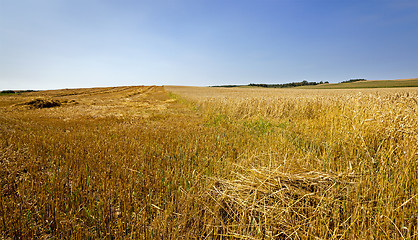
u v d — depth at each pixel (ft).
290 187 7.47
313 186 7.85
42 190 8.19
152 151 13.20
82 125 23.91
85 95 120.26
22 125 23.07
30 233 6.18
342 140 12.30
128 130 20.56
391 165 8.93
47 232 6.47
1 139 15.71
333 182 7.79
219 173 9.87
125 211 6.66
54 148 13.71
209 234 6.16
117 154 12.41
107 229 6.59
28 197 7.76
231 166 10.48
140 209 7.43
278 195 7.18
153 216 7.06
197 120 28.68
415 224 6.15
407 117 11.38
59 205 7.38
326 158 10.81
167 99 87.56
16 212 6.81
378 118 12.65
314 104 28.55
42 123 25.11
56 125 23.81
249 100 33.71
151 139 16.47
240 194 7.52
